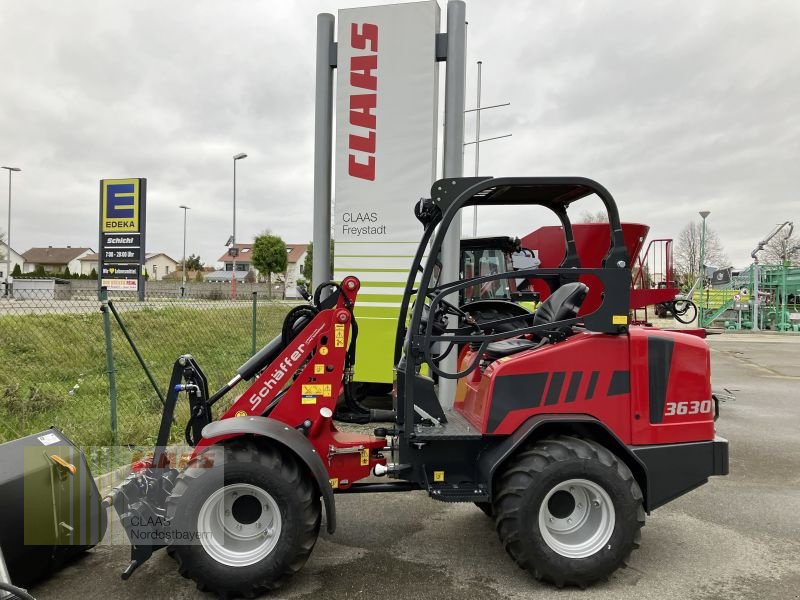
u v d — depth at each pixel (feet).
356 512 14.14
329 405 11.44
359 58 22.26
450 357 15.83
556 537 10.66
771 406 27.86
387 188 22.41
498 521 10.60
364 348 22.68
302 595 10.21
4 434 17.08
